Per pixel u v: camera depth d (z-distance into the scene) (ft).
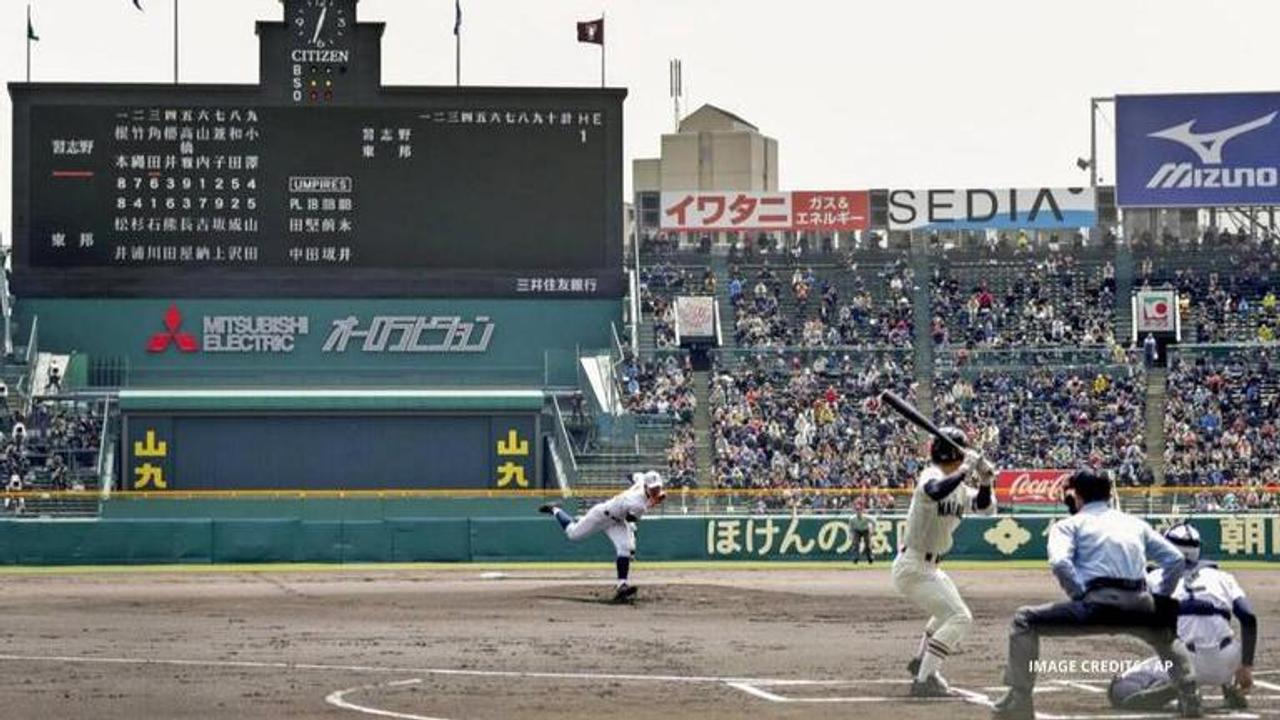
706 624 112.16
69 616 118.52
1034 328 257.34
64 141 221.87
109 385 237.45
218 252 223.71
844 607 126.11
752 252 269.44
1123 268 265.13
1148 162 265.54
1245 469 229.45
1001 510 221.25
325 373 239.91
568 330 243.81
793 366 249.55
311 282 225.15
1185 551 66.33
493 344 242.17
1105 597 63.26
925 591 72.08
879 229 270.46
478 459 224.12
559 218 228.84
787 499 210.18
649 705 70.54
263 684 78.59
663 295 260.21
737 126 325.42
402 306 241.55
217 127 223.51
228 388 239.50
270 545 188.85
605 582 156.76
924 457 231.50
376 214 225.97
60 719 67.46
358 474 222.89
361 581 159.74
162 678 81.25
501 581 159.02
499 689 76.38
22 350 232.73
